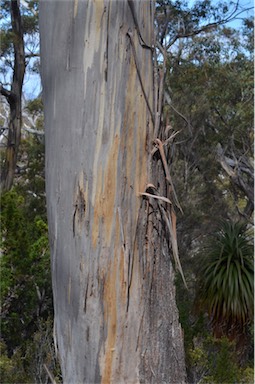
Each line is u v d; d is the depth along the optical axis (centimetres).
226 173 1534
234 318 759
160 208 242
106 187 236
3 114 1934
